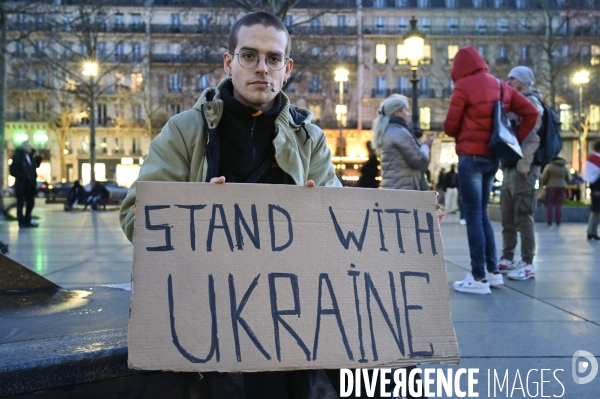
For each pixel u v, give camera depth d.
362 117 51.41
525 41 37.56
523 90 5.36
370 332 1.82
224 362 1.67
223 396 2.04
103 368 1.86
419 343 1.85
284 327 1.76
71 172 52.97
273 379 1.90
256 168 2.14
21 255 7.07
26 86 41.31
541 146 5.18
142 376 1.92
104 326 2.27
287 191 1.93
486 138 4.45
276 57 2.08
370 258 1.92
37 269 5.78
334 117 50.41
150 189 1.83
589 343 3.16
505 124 4.38
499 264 5.69
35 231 11.23
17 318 2.43
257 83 2.05
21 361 1.75
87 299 2.84
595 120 52.75
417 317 1.88
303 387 1.92
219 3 18.77
